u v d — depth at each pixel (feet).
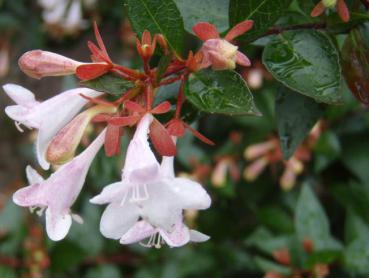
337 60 0.40
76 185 0.38
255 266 0.86
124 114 0.38
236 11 0.41
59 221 0.37
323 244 0.72
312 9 0.44
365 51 0.43
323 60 0.41
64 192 0.37
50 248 0.86
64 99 0.38
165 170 0.37
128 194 0.34
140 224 0.37
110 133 0.36
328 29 0.44
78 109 0.39
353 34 0.43
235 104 0.37
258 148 0.83
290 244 0.74
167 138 0.36
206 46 0.36
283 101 0.47
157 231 0.37
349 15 0.42
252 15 0.41
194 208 0.33
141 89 0.38
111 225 0.34
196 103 0.37
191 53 0.38
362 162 0.81
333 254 0.70
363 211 0.76
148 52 0.38
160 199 0.33
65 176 0.37
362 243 0.70
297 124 0.47
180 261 0.86
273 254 0.76
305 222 0.73
